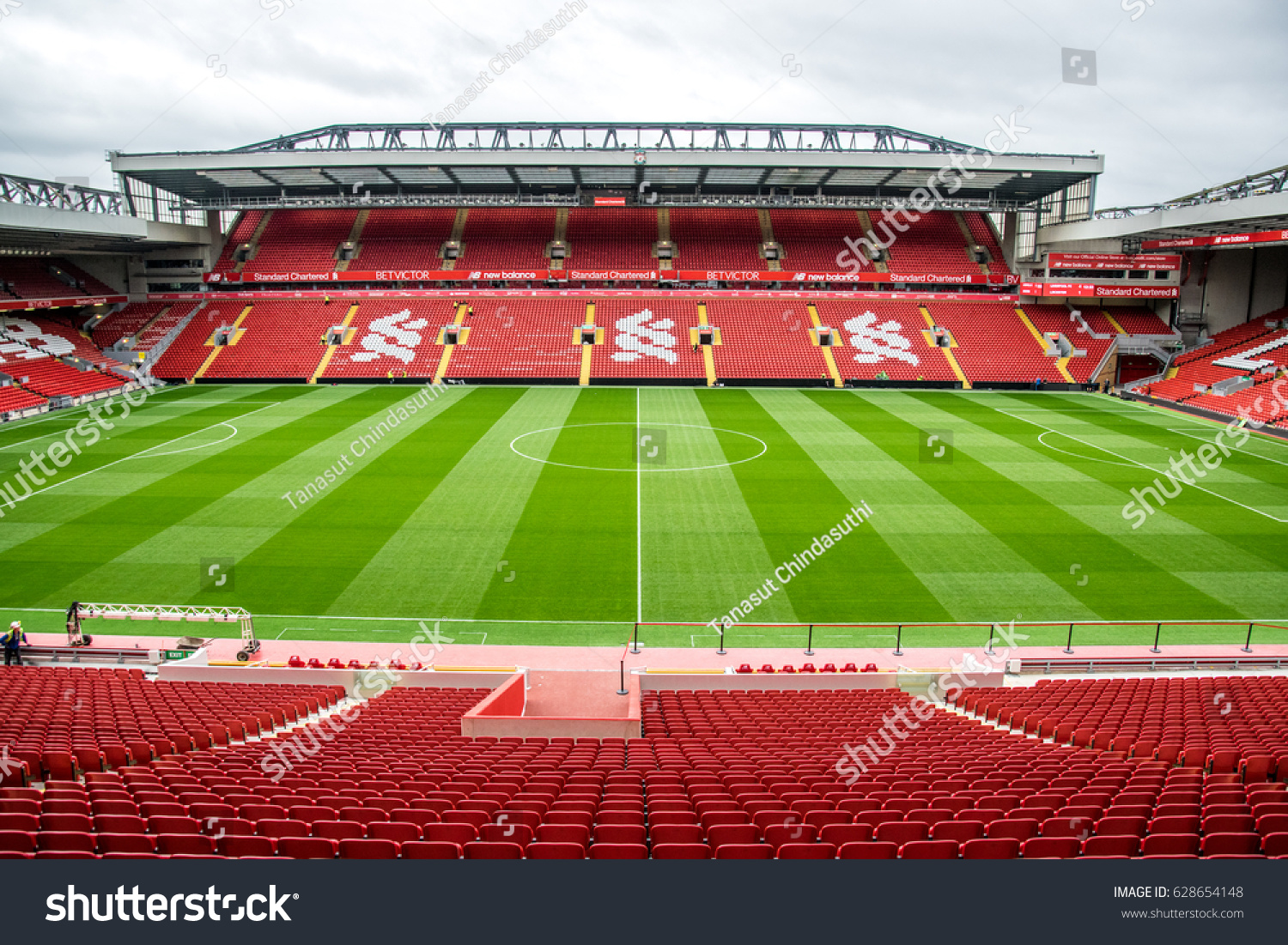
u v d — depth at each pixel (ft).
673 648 71.10
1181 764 40.55
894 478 121.19
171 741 44.14
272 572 85.25
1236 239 178.70
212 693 56.80
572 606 78.89
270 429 151.84
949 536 97.09
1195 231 187.62
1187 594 81.92
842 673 64.54
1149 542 95.30
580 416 166.30
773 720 50.85
